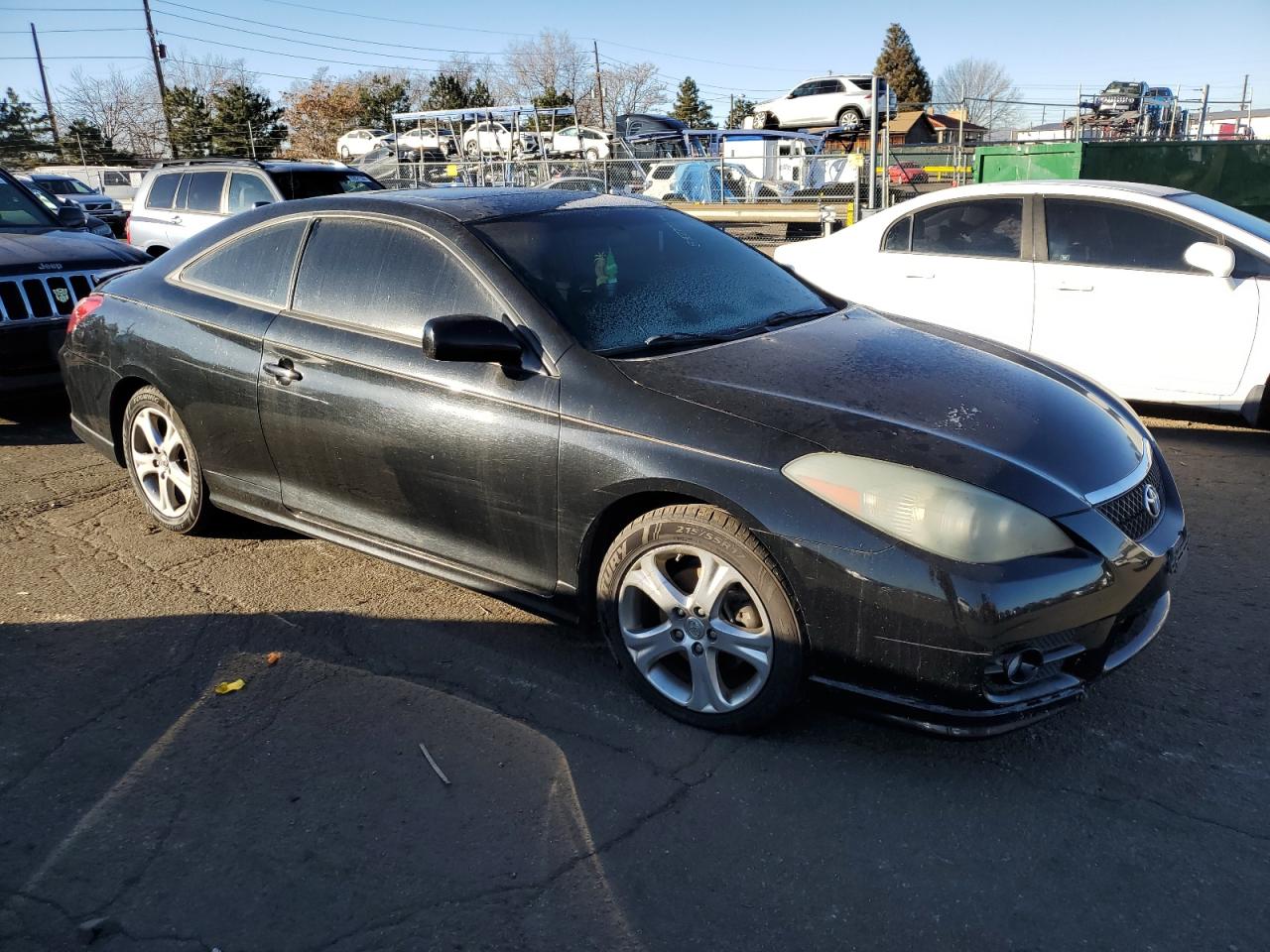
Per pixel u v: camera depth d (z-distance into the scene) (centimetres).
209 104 6034
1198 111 2270
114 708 317
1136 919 225
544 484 313
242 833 258
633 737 299
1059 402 313
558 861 248
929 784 275
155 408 443
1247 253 577
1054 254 635
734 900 234
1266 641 351
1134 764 283
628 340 329
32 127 5800
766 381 304
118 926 227
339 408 360
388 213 372
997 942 220
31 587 406
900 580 255
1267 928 222
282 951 220
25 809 268
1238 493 507
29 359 605
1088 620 265
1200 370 591
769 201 1642
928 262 680
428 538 355
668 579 299
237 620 377
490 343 310
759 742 296
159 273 448
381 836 257
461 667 342
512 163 1989
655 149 2212
